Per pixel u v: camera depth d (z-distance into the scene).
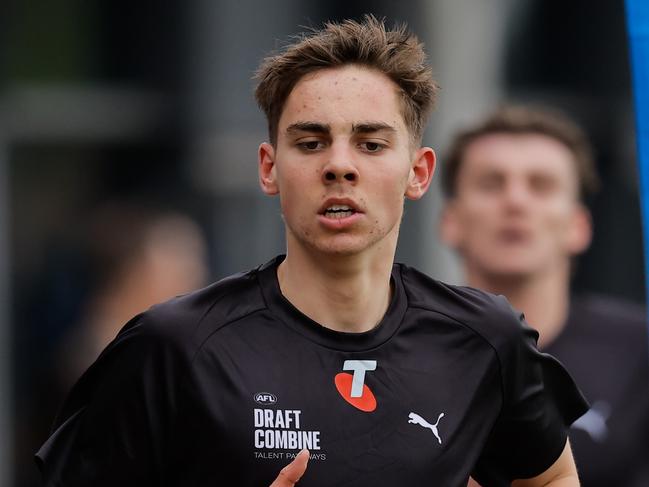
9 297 25.80
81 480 11.88
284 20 26.94
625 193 27.36
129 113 27.05
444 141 27.34
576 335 18.00
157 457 11.70
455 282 26.59
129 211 23.41
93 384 12.09
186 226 22.58
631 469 17.42
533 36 27.75
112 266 20.80
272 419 11.41
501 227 18.06
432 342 12.02
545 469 12.95
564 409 13.06
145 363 11.69
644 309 18.20
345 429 11.46
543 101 27.69
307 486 11.29
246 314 11.82
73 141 27.00
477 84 27.55
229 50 27.00
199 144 27.05
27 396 25.23
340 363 11.69
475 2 27.41
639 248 27.23
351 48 11.60
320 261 11.67
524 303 18.12
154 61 27.09
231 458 11.36
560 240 18.19
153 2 27.06
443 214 19.08
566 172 18.28
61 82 27.00
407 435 11.57
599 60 27.73
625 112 27.55
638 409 17.59
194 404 11.49
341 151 11.30
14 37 26.92
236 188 26.97
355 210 11.34
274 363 11.62
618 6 27.62
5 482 25.31
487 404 12.15
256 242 26.92
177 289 20.84
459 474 11.77
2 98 26.83
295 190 11.41
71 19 27.03
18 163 26.83
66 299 24.78
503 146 18.19
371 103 11.45
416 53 12.01
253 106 27.02
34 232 26.62
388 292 12.09
